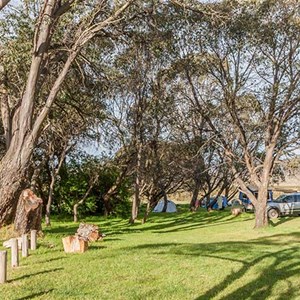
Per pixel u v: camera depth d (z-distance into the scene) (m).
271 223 26.94
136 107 30.27
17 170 14.70
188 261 11.10
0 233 14.46
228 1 20.58
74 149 33.22
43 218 34.56
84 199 33.88
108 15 16.80
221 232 23.12
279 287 8.61
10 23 15.76
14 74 16.77
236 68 24.06
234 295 7.87
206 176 42.38
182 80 26.34
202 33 22.25
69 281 8.43
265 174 24.69
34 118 16.78
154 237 19.77
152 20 18.62
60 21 16.70
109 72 21.56
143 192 38.03
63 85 18.64
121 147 33.09
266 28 22.39
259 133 25.91
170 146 35.25
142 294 7.64
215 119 27.56
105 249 13.16
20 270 9.41
